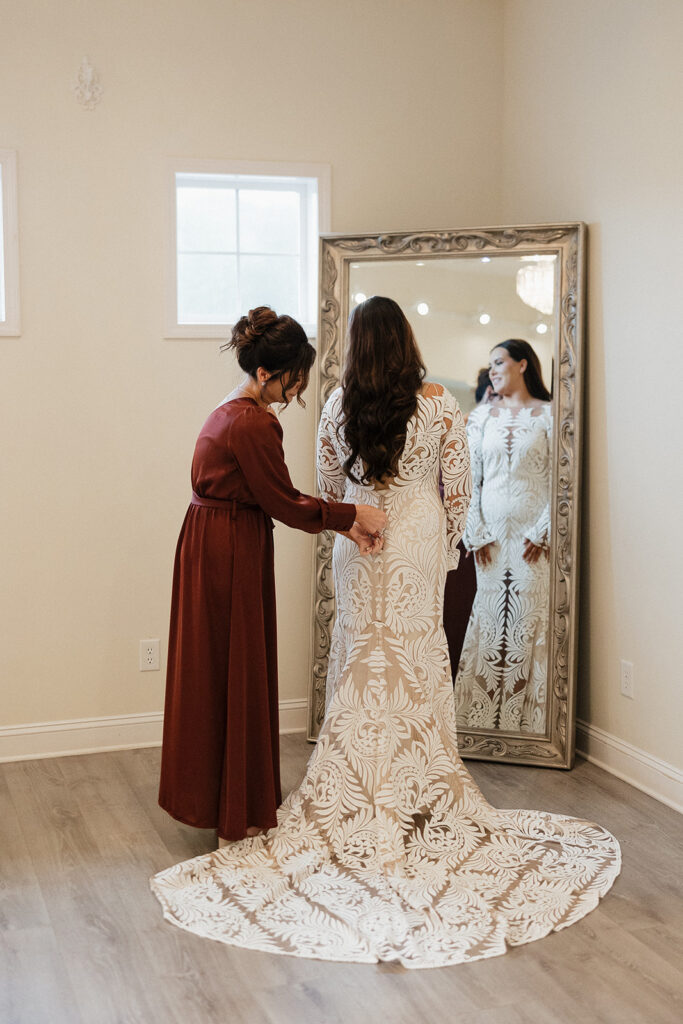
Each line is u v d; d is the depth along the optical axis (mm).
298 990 2172
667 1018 2072
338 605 2891
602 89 3352
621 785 3359
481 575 3596
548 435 3535
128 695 3719
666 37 3027
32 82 3404
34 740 3617
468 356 3607
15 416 3490
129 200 3541
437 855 2742
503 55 3943
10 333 3447
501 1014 2086
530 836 2879
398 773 2756
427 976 2225
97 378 3564
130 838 2934
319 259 3656
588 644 3617
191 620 2756
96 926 2432
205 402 3689
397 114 3832
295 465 3812
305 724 3932
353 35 3750
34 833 2965
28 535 3547
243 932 2396
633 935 2391
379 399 2633
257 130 3670
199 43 3574
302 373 2764
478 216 3953
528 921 2443
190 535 2783
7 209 3402
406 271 3633
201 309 3812
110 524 3631
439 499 2850
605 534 3484
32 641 3588
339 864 2717
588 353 3533
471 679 3615
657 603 3209
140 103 3529
